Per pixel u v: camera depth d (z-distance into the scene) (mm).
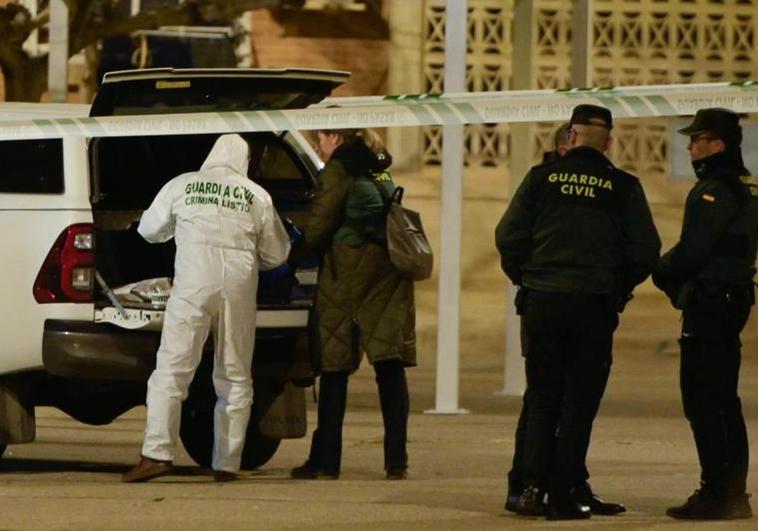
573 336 27859
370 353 32688
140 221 31984
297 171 36312
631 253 27906
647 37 68188
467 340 65125
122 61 66688
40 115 33906
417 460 36469
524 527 27188
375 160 32969
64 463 35875
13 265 31797
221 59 67062
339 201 32562
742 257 28453
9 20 55406
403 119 30250
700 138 28500
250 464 35344
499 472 34500
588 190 27859
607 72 68125
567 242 27750
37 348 31688
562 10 67000
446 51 45406
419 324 64375
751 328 65000
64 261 31609
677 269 28375
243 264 31828
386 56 66875
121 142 34688
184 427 35844
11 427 32438
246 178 32250
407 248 32562
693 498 28656
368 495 30750
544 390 28156
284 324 33469
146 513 28312
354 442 39844
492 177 66375
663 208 66688
